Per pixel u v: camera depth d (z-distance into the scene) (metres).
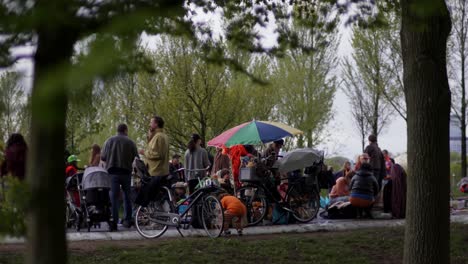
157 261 9.60
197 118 33.88
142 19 1.93
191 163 14.82
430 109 7.59
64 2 1.91
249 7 5.36
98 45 1.76
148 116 32.94
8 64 2.30
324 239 11.53
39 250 2.94
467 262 10.15
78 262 9.48
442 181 7.69
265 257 10.07
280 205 14.57
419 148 7.66
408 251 7.79
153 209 12.80
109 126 31.39
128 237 12.59
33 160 2.83
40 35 2.21
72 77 1.66
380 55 32.16
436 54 7.59
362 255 10.38
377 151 17.52
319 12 5.48
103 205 13.30
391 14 7.66
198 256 9.95
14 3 1.89
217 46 4.45
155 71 3.58
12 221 2.87
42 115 1.64
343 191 17.06
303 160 14.59
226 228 12.61
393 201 15.85
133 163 13.65
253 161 14.33
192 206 12.88
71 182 13.60
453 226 13.24
